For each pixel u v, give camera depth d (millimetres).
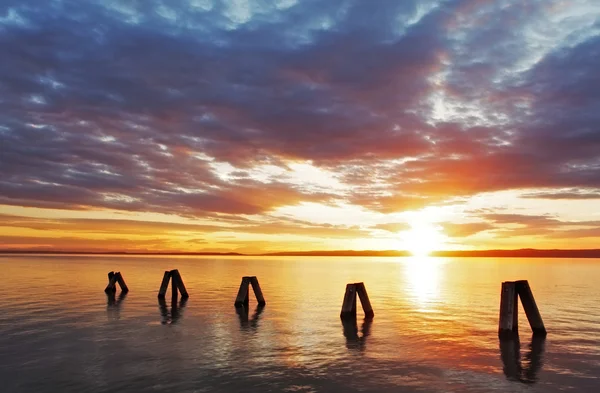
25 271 63344
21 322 20031
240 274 64312
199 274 63125
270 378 12047
